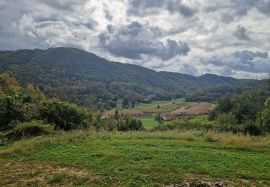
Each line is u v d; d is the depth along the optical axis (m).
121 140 18.78
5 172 12.72
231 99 76.75
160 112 102.69
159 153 15.05
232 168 12.92
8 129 24.98
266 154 15.95
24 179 11.87
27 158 14.63
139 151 15.41
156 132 22.22
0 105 26.56
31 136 20.61
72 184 11.19
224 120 57.47
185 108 111.38
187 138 19.61
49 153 15.34
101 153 14.90
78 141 18.06
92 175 12.02
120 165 13.06
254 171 12.60
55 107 28.00
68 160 14.05
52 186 11.11
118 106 128.00
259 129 27.91
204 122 62.53
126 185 10.83
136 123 45.75
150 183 11.02
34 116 27.17
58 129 25.56
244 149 16.97
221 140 18.70
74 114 28.64
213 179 11.64
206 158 14.32
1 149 17.48
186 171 12.37
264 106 64.75
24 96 35.94
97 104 118.25
